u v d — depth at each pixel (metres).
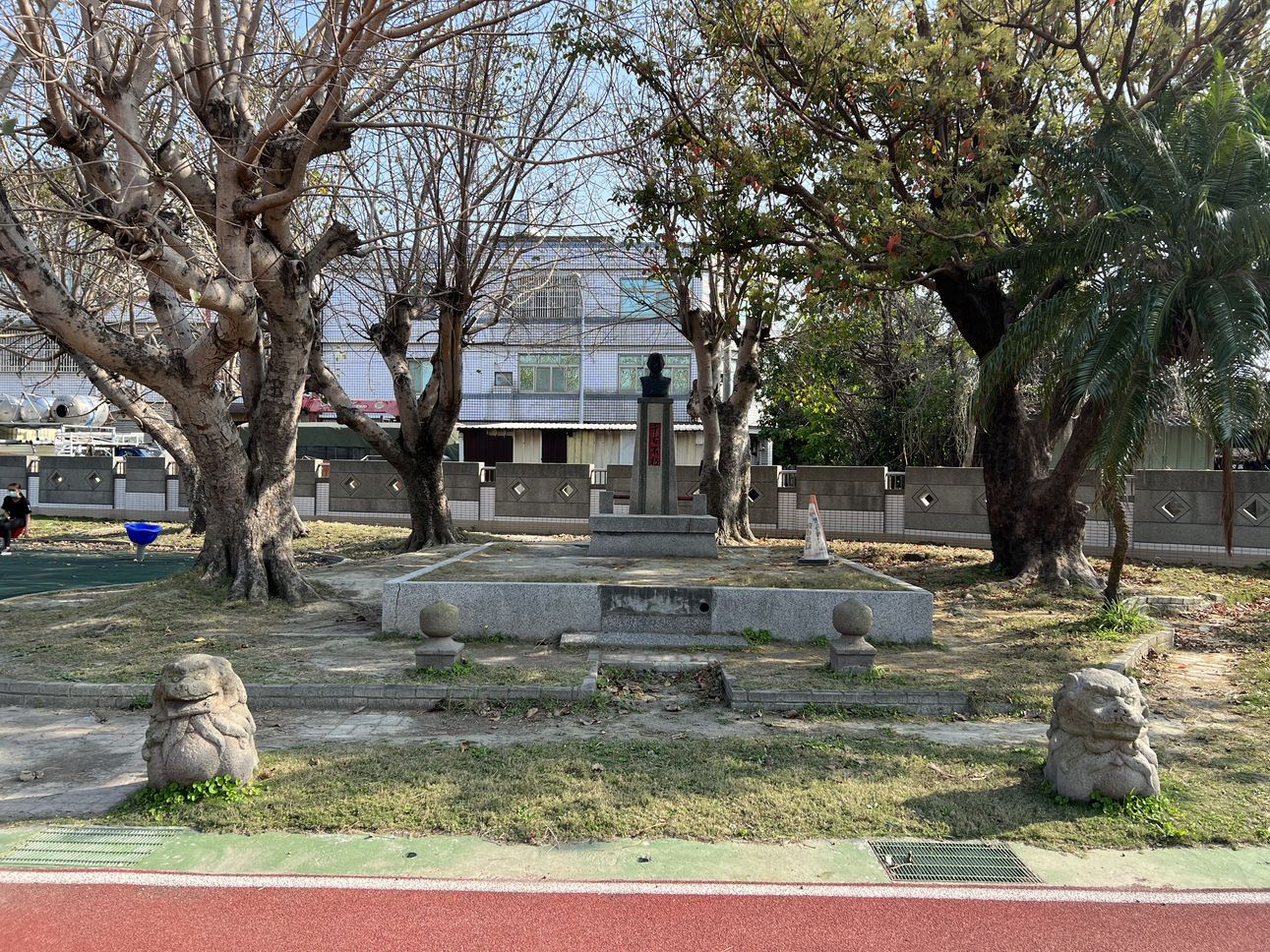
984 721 7.40
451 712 7.47
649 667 8.79
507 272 16.69
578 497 22.09
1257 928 4.06
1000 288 13.77
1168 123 10.83
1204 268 10.09
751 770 5.93
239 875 4.44
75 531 21.45
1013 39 11.89
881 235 11.40
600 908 4.17
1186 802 5.47
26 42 8.34
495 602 9.89
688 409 18.94
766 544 18.75
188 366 10.72
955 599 12.62
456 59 11.91
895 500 20.52
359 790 5.47
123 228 8.29
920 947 3.87
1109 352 9.87
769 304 14.05
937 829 5.05
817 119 12.62
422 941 3.86
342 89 9.33
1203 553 16.31
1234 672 9.02
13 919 4.02
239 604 11.24
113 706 7.63
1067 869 4.62
